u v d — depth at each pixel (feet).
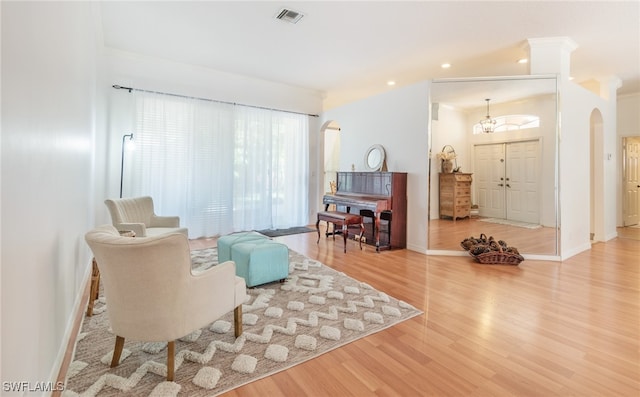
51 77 5.04
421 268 11.89
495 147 14.51
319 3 10.38
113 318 5.43
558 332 7.06
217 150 17.35
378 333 7.00
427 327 7.28
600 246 15.62
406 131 15.19
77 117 7.49
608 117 17.03
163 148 15.72
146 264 4.98
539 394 5.05
